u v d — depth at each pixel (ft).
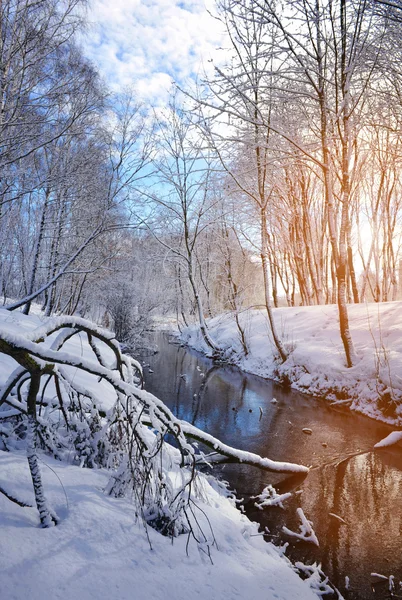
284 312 57.72
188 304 88.02
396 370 27.35
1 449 10.31
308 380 35.42
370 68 32.01
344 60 31.07
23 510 7.57
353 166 57.21
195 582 7.39
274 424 26.07
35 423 7.86
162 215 55.57
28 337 7.43
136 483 9.25
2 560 6.09
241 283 57.16
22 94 24.84
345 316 31.94
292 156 36.78
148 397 8.80
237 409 30.04
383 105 34.47
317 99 32.83
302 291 71.20
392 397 26.25
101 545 7.28
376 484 16.90
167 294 78.69
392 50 29.50
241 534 10.91
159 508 8.76
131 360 11.34
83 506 8.15
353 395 29.81
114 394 20.75
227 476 17.38
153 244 60.39
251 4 30.53
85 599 5.92
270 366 43.60
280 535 12.54
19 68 25.38
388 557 11.64
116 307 63.82
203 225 59.82
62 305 58.13
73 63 28.04
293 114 38.83
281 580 9.02
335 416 27.91
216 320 71.67
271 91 36.76
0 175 25.75
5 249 43.16
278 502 14.78
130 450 9.06
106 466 10.88
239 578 8.25
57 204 37.06
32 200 44.73
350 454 20.53
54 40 26.86
